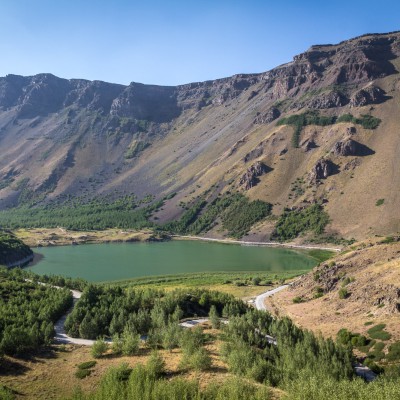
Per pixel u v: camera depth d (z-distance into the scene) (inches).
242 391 1936.5
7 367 2549.2
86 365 2568.9
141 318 3348.9
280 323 3326.8
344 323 3821.4
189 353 2472.9
